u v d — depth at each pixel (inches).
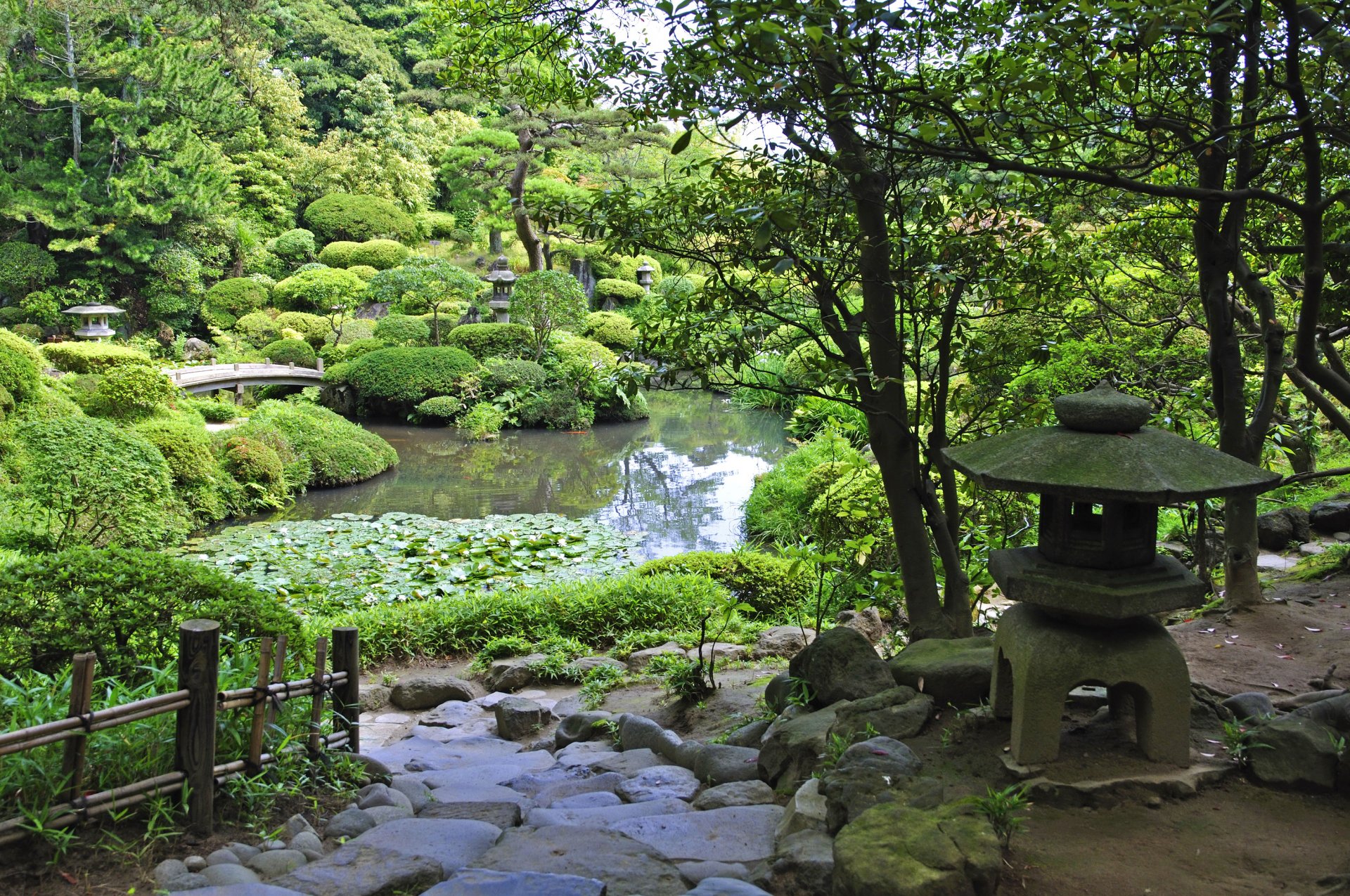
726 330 143.3
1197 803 94.3
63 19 930.7
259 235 1180.5
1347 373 167.8
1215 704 113.1
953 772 101.3
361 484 581.9
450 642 248.2
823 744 110.9
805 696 133.0
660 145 871.7
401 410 803.4
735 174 139.9
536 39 163.9
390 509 515.2
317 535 418.6
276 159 1237.1
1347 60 93.9
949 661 121.6
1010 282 151.4
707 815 101.3
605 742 158.6
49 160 957.2
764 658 221.9
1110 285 241.9
